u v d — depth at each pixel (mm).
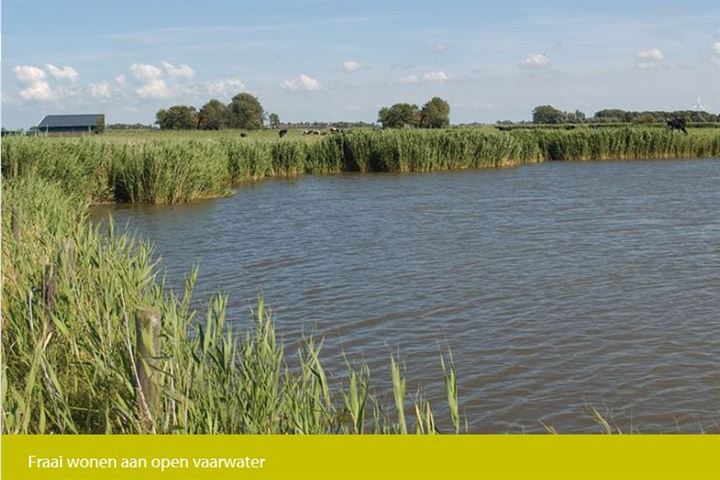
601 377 8344
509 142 45719
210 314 6016
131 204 26516
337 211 23891
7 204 12703
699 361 8789
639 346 9359
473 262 14758
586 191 28859
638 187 30156
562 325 10305
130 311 6785
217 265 15094
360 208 24594
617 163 47250
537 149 50156
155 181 26516
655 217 20906
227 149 36000
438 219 21375
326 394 5227
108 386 5801
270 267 14789
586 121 95438
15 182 17000
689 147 52219
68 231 10805
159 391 5258
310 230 19750
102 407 5695
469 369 8641
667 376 8328
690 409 7469
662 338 9656
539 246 16469
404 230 19359
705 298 11602
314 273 14102
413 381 8281
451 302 11664
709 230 18297
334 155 43031
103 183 27062
